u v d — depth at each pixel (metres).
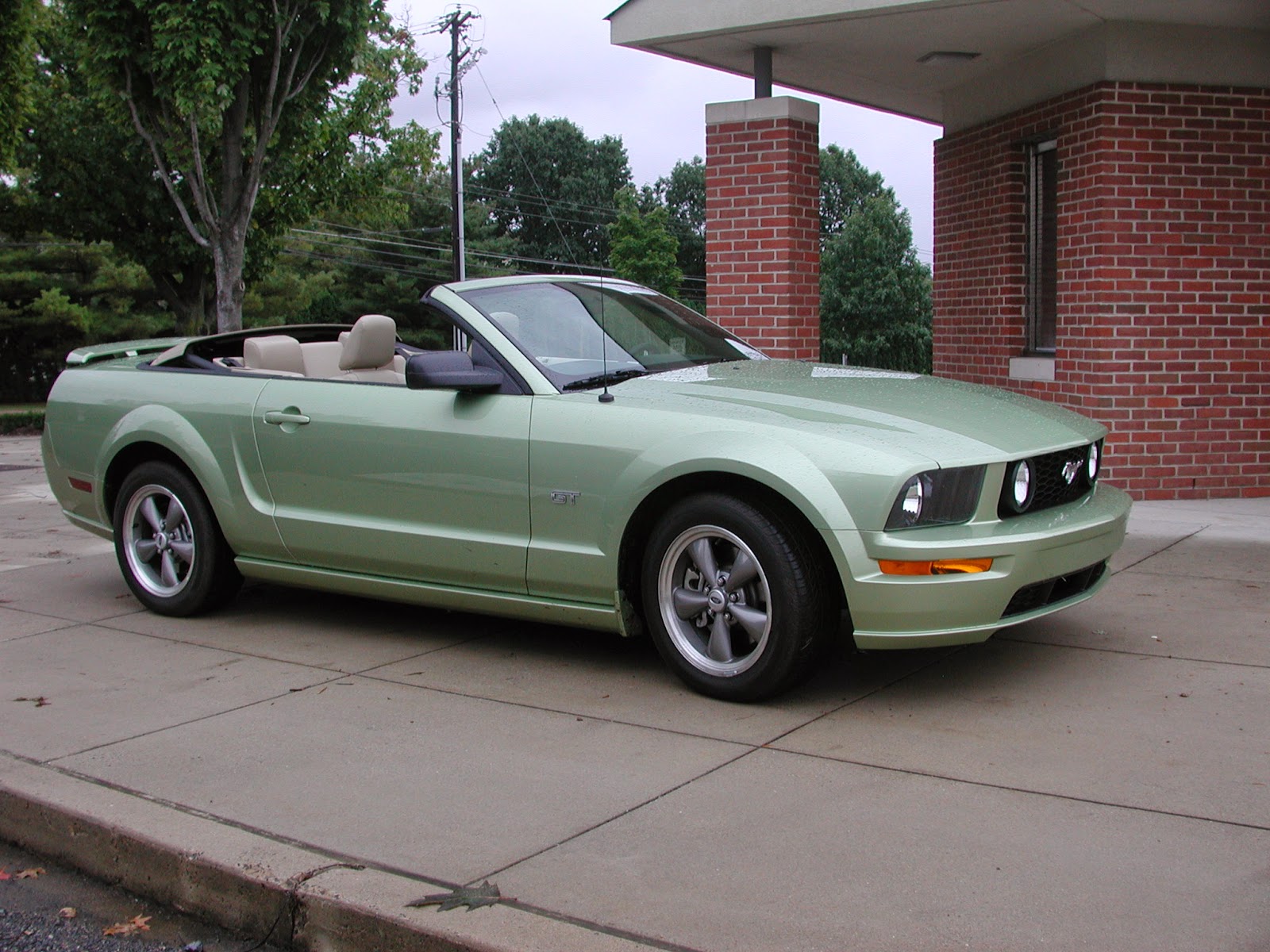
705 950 2.74
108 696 4.86
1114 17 8.24
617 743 4.16
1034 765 3.82
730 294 9.41
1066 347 9.01
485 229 47.91
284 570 5.73
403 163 23.81
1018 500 4.36
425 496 5.14
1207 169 8.52
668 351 5.44
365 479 5.32
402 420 5.20
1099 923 2.81
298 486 5.57
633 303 5.72
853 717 4.33
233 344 6.57
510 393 4.97
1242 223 8.58
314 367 6.71
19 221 28.38
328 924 3.02
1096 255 8.54
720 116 9.30
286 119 15.90
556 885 3.08
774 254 9.20
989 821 3.40
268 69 15.47
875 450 4.19
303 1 14.60
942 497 4.19
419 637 5.67
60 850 3.63
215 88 14.32
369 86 22.38
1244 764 3.77
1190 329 8.59
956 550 4.11
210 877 3.25
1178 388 8.61
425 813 3.59
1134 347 8.54
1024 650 5.09
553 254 47.06
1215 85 8.49
